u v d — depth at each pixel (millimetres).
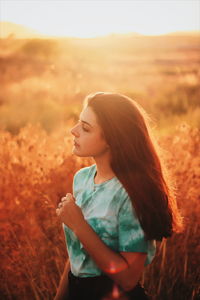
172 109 11758
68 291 2115
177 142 3723
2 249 2957
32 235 2982
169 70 32375
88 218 1865
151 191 1809
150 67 41500
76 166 3461
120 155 1819
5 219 3031
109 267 1743
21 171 3416
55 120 9266
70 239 1964
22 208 3100
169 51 77438
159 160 1900
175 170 3344
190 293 3109
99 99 1863
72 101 10961
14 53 29094
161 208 1817
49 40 29750
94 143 1869
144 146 1855
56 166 3432
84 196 1934
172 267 3094
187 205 3162
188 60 57688
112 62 47594
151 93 17906
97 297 1881
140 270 1779
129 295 1879
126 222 1784
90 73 20750
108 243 1820
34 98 14000
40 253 2928
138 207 1763
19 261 2900
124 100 1879
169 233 1865
